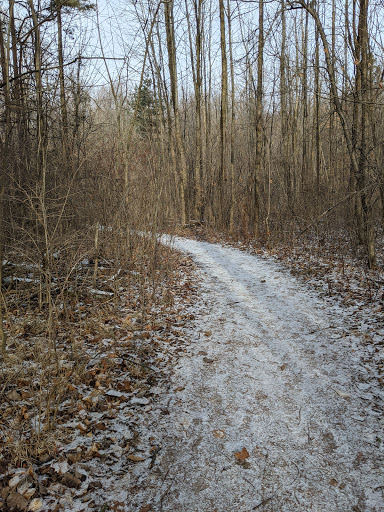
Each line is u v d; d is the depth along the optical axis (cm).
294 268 909
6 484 262
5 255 578
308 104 1741
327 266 882
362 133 741
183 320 593
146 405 366
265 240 1264
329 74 757
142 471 285
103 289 676
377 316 562
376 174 726
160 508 255
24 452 282
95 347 469
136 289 721
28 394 359
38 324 500
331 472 284
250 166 1584
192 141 2225
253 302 679
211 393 392
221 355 477
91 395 371
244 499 263
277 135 1914
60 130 724
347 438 319
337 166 1498
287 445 314
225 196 1605
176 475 283
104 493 263
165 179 939
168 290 714
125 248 823
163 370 436
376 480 274
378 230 1047
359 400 370
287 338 522
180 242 1357
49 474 274
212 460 299
